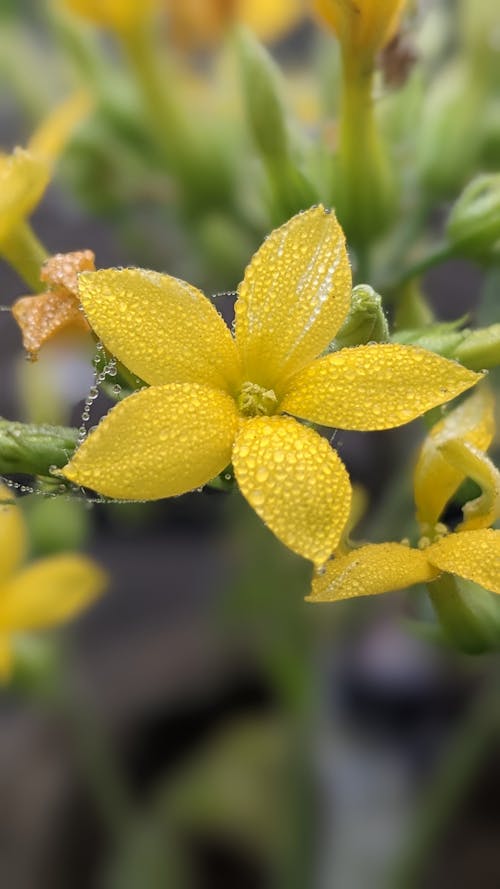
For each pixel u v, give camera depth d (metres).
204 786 0.17
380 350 0.08
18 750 0.18
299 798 0.13
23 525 0.12
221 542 0.21
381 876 0.14
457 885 0.16
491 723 0.13
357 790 0.15
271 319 0.09
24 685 0.13
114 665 0.19
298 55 0.16
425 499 0.09
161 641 0.19
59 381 0.11
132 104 0.13
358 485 0.13
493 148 0.13
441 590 0.10
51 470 0.09
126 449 0.08
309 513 0.08
